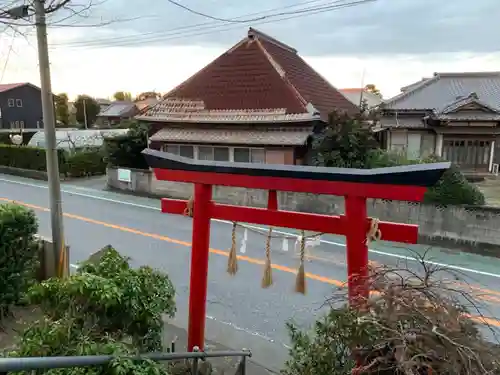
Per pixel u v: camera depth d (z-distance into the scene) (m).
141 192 17.27
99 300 3.11
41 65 6.39
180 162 4.62
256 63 18.42
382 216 12.12
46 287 3.25
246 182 4.28
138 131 19.48
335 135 13.80
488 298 7.47
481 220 10.73
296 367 3.14
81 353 2.55
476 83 22.88
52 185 6.58
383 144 21.69
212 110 16.98
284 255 9.89
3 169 22.53
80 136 25.98
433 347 2.40
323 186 3.84
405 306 2.62
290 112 15.52
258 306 7.17
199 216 4.71
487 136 20.20
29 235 5.57
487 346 2.60
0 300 5.16
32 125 40.84
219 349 5.67
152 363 2.63
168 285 4.07
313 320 6.59
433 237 11.44
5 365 1.95
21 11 6.33
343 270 8.93
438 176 3.27
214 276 8.51
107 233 11.57
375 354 2.59
